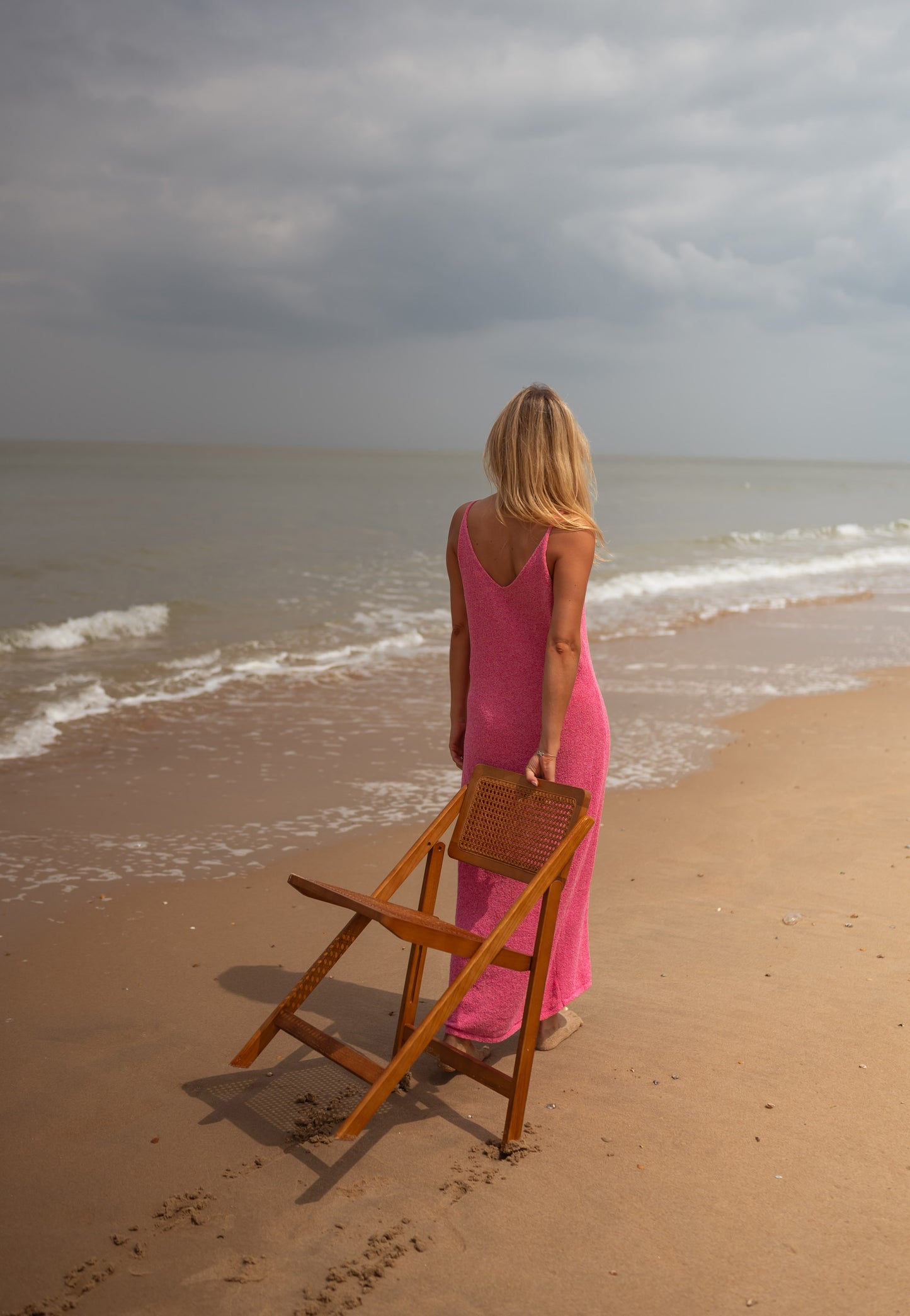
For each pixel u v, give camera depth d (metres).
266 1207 2.31
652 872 4.67
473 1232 2.21
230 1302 2.00
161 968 3.68
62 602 14.18
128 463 86.62
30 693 8.58
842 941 3.83
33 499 36.91
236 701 8.53
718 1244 2.17
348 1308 1.98
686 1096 2.79
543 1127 2.64
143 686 8.98
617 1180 2.40
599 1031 3.19
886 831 5.16
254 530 26.47
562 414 2.74
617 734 7.42
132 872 4.68
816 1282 2.04
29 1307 1.97
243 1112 2.74
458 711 3.17
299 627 12.45
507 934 2.47
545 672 2.76
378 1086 2.34
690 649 11.09
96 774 6.33
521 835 2.78
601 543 2.85
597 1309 1.97
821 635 12.13
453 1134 2.63
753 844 5.03
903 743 7.09
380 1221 2.26
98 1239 2.20
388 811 5.68
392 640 11.41
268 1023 2.78
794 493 59.94
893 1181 2.38
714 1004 3.35
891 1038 3.08
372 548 22.53
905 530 31.92
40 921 4.10
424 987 3.58
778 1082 2.85
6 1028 3.20
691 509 41.75
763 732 7.51
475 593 2.93
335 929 4.07
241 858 4.90
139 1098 2.79
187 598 14.77
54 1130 2.62
